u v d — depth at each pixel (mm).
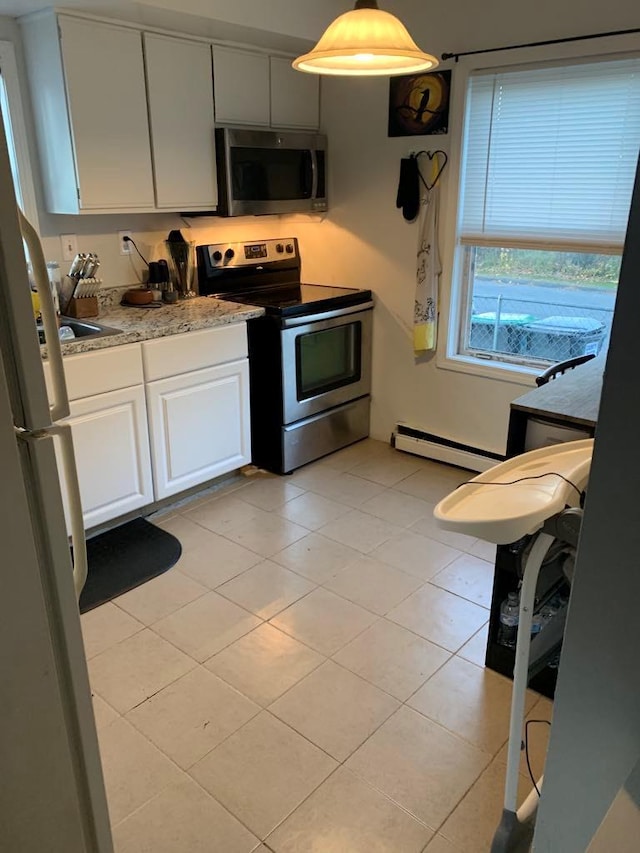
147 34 2803
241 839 1575
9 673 966
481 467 3543
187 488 3164
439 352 3594
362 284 3820
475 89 3105
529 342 3354
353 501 3260
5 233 882
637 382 790
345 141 3646
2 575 927
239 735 1872
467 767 1771
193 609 2424
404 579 2611
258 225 3939
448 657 2184
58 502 1015
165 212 3268
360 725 1907
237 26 2838
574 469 1295
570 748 993
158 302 3355
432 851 1547
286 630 2311
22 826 1039
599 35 2680
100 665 2139
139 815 1633
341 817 1630
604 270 2994
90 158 2748
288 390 3385
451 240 3363
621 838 796
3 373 877
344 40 1844
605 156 2811
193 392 3047
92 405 2656
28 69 2758
